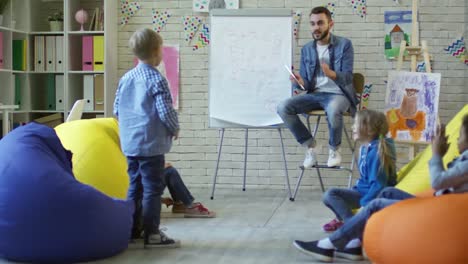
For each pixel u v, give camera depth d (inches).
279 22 204.2
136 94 128.5
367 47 218.4
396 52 216.4
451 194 96.9
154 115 127.1
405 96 196.1
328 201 129.6
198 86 228.7
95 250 118.6
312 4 220.7
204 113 228.7
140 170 130.7
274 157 225.6
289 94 203.6
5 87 216.1
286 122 195.9
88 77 221.8
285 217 168.4
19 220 114.0
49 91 226.2
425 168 136.3
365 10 217.8
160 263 118.1
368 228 101.1
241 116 205.2
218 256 123.7
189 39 227.9
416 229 93.7
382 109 218.7
